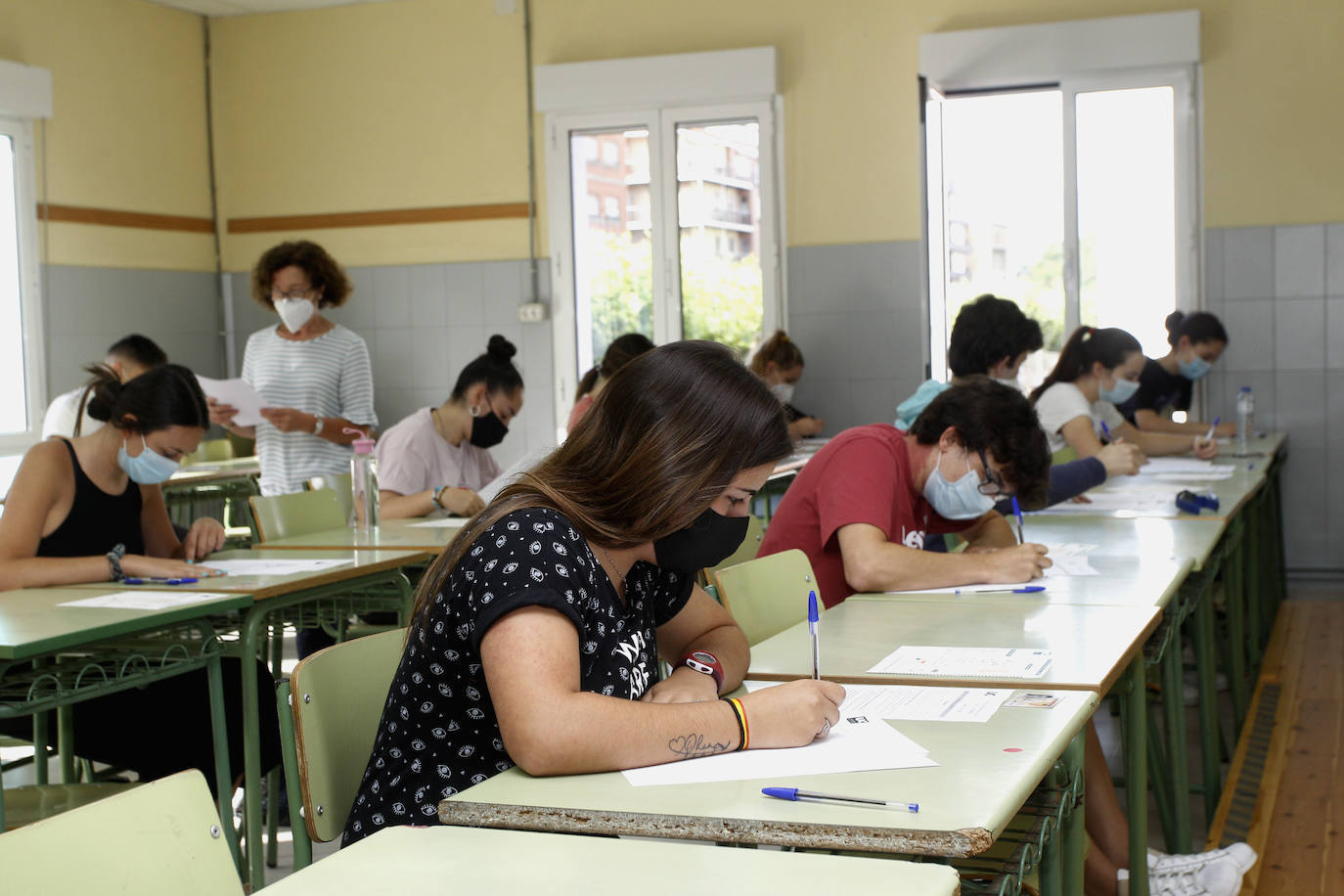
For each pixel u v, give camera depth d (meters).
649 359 1.35
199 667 2.37
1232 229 6.04
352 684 1.47
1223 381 6.11
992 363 3.51
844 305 6.47
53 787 2.13
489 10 6.89
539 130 6.86
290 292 4.48
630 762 1.20
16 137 6.03
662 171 6.63
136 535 2.84
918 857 1.08
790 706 1.29
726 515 1.38
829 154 6.45
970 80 6.20
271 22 7.20
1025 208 6.79
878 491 2.30
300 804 1.41
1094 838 2.20
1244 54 5.95
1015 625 1.93
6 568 2.52
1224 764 3.37
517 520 1.28
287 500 3.46
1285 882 2.56
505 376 3.88
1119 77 6.09
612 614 1.33
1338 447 5.96
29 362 6.11
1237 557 3.67
